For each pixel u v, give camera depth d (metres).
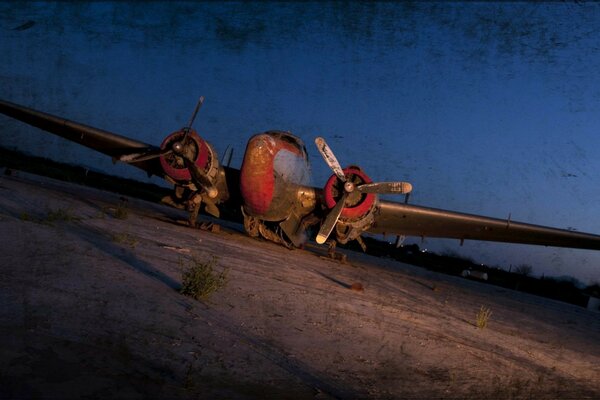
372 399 3.12
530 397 3.79
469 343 5.52
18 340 2.74
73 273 4.45
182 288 4.71
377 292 8.16
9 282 3.79
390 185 11.41
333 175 11.55
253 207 11.71
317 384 3.18
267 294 5.66
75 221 7.69
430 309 7.58
